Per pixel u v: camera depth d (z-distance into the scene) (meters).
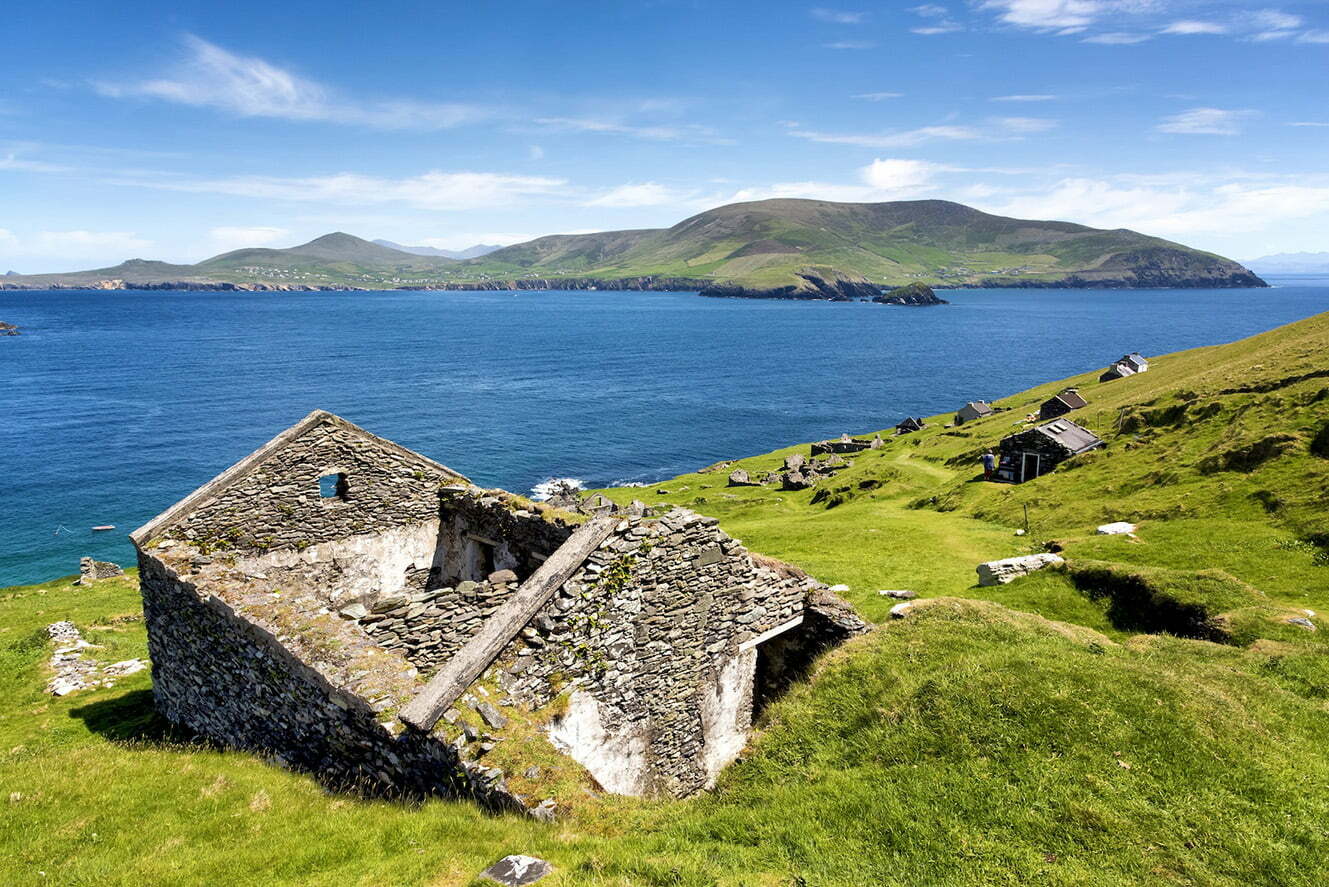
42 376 184.00
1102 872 10.47
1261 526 35.88
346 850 10.84
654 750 15.70
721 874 10.20
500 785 11.60
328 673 13.37
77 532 79.69
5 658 26.91
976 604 21.30
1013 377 194.50
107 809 12.57
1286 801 12.07
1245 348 81.56
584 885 9.49
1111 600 28.09
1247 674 18.17
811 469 91.94
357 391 170.00
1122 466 53.59
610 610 14.78
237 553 19.36
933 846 11.14
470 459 115.06
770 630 18.11
